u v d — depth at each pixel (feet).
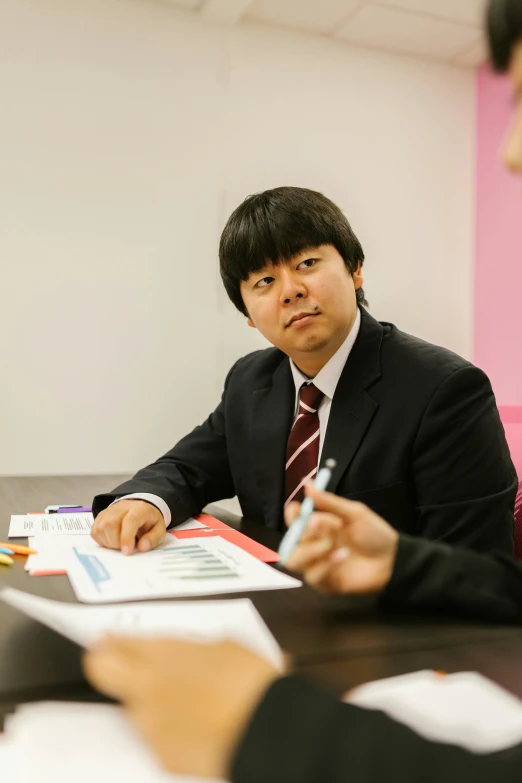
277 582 2.21
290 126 8.02
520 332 7.92
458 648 1.68
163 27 7.47
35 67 7.00
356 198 8.34
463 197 8.85
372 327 3.48
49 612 1.58
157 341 7.52
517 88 1.24
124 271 7.38
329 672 1.51
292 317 3.22
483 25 1.28
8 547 2.63
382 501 3.08
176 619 1.64
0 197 6.91
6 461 6.99
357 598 2.08
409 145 8.57
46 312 7.10
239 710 1.01
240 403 3.82
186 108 7.59
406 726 1.01
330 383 3.39
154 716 1.03
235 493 4.00
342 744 0.96
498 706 1.31
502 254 8.29
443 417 3.02
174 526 3.18
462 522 2.84
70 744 1.17
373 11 7.59
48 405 7.13
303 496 3.34
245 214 3.36
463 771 0.92
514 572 1.97
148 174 7.45
